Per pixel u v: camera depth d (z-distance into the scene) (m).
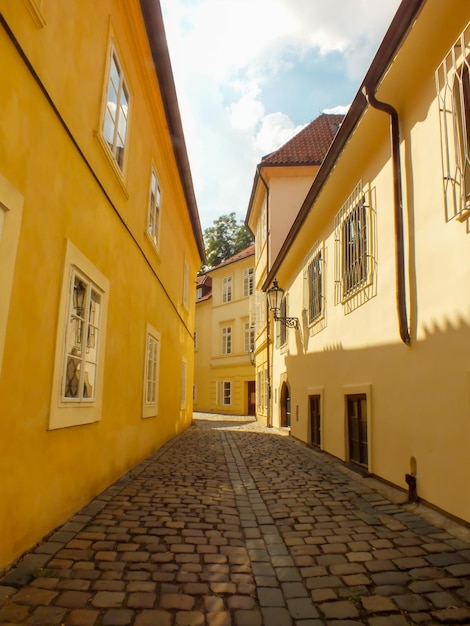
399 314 5.42
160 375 10.25
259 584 3.18
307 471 7.40
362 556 3.67
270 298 13.91
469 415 4.11
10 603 2.80
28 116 3.50
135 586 3.10
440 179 4.71
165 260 10.68
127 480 6.41
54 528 4.14
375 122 6.21
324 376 9.34
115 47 6.03
